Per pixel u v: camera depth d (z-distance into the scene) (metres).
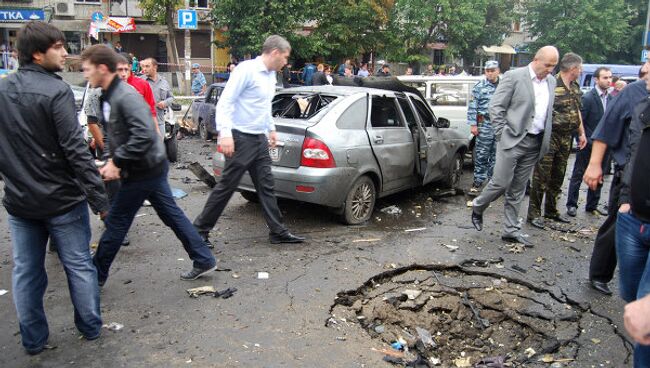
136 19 32.06
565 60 6.46
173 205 4.44
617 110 4.08
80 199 3.41
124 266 4.95
